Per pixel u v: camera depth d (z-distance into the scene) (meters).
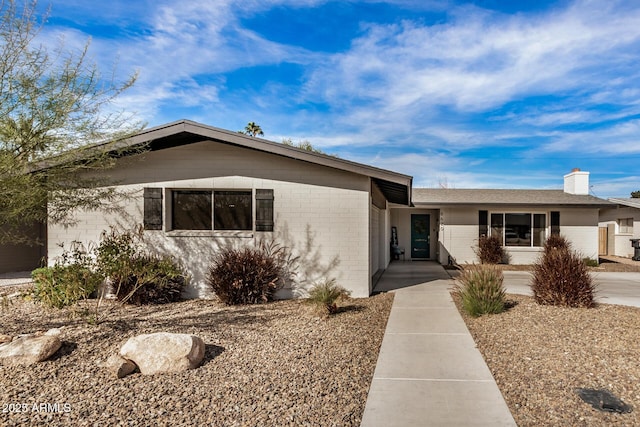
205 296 8.80
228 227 9.01
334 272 8.84
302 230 8.88
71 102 6.14
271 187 8.91
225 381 4.10
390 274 13.04
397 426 3.22
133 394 3.80
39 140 6.07
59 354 4.77
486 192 18.48
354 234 8.84
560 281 7.41
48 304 6.62
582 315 6.57
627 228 20.09
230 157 8.92
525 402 3.62
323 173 8.88
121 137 7.31
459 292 7.82
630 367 4.27
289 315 7.07
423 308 7.73
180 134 8.27
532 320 6.32
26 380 4.09
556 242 14.81
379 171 8.48
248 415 3.37
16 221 7.00
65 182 7.24
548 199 16.50
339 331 6.02
